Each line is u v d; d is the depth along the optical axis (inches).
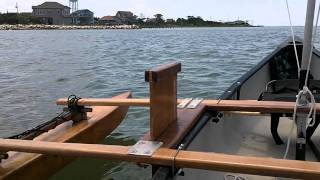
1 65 737.6
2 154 144.2
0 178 138.6
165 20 6058.1
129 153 86.4
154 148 87.2
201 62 707.4
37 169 155.2
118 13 5915.4
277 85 160.9
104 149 90.6
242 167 79.2
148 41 1652.3
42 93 426.0
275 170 77.4
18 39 2068.2
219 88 422.0
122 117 235.1
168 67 94.4
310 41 108.2
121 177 191.3
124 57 871.1
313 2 105.5
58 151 96.1
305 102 113.3
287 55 280.4
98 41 1731.1
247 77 189.5
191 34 2743.6
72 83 494.0
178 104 122.7
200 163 81.2
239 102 126.0
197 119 110.3
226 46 1189.1
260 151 145.1
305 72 111.3
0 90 446.6
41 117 317.1
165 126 97.3
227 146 142.5
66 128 189.9
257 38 1801.2
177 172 85.7
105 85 474.9
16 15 5369.1
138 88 449.1
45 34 3112.7
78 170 198.7
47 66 709.9
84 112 201.2
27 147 101.3
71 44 1488.7
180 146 89.6
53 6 5334.6
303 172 76.0
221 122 138.1
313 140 148.3
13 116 320.8
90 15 5595.5
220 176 121.4
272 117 146.5
